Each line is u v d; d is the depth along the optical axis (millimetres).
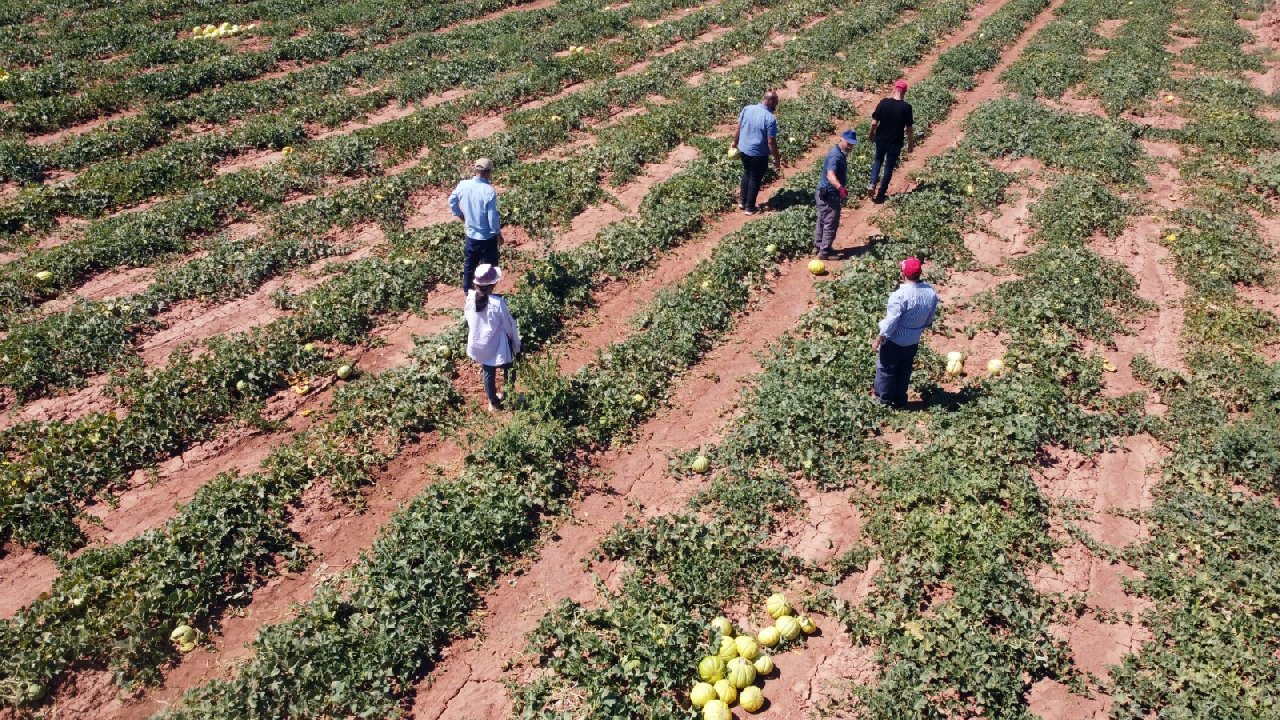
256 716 8430
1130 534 11070
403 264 16391
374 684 8828
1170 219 19297
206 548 10242
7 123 21656
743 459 12039
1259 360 14141
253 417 12711
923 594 10008
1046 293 15594
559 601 10055
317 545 10789
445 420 12883
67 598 9469
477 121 24484
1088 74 28781
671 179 20625
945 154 22188
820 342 14406
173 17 33344
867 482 11695
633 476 11984
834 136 23953
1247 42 32969
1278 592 9797
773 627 9547
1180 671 9109
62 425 12156
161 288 15414
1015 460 11859
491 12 36250
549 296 15273
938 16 35656
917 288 11633
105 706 8781
